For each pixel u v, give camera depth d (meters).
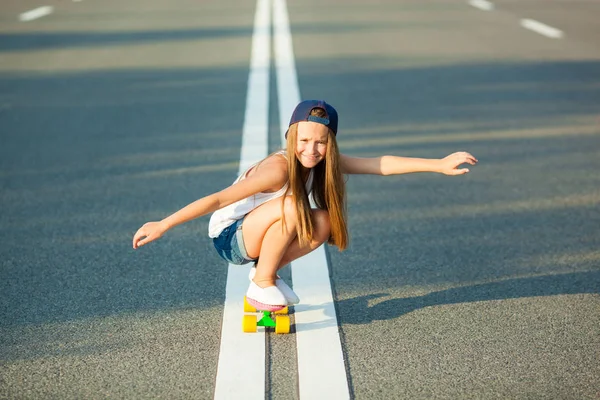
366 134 9.10
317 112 4.02
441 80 12.12
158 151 8.31
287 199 4.21
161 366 4.06
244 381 3.91
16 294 4.95
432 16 19.56
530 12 20.81
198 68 12.79
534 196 7.12
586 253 5.77
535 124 9.66
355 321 4.61
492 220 6.48
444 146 8.62
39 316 4.65
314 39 15.61
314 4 21.84
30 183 7.32
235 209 4.38
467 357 4.18
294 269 5.41
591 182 7.54
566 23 18.59
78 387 3.85
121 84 11.70
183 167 7.77
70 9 21.12
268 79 11.91
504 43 15.53
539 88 11.66
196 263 5.50
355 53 14.19
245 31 16.62
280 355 4.19
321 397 3.76
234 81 11.79
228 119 9.59
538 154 8.45
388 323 4.59
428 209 6.77
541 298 4.96
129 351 4.23
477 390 3.86
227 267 5.43
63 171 7.67
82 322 4.57
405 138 8.95
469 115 10.05
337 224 4.31
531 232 6.20
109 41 15.49
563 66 13.28
